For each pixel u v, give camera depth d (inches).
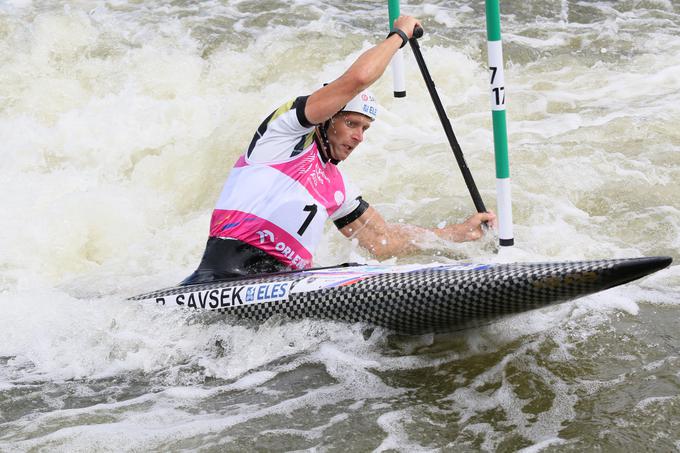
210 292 565.6
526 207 757.9
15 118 1098.1
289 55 1246.9
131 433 456.4
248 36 1358.3
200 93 1177.4
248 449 436.1
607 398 462.3
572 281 482.6
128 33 1363.2
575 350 517.3
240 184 576.4
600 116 978.7
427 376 503.2
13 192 895.7
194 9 1501.0
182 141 1018.1
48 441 451.2
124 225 824.3
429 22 1393.9
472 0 1515.7
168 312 571.2
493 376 496.4
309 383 503.8
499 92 617.6
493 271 511.5
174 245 766.5
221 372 525.3
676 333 529.3
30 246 773.9
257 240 575.8
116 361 546.9
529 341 531.5
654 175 810.8
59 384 525.0
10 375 539.8
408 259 654.5
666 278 609.6
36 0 1561.3
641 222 719.1
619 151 870.4
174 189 911.7
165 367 535.2
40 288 705.0
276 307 553.3
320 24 1381.6
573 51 1252.5
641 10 1419.8
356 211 626.2
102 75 1210.0
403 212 780.0
